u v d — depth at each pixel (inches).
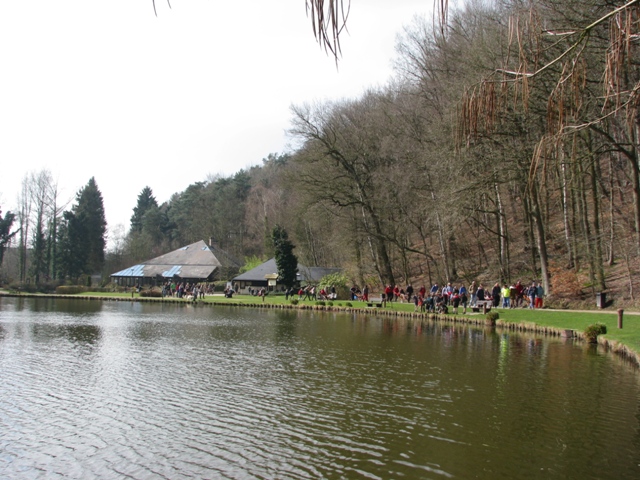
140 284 3523.6
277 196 3846.0
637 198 1091.3
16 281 3388.3
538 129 1107.3
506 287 1504.7
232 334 1179.3
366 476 398.3
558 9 824.3
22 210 3531.0
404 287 2245.3
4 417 541.0
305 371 752.3
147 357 869.2
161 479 399.9
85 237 3777.1
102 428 507.2
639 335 894.4
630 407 554.3
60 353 906.7
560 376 696.4
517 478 390.9
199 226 4589.1
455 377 700.7
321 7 150.9
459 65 1397.6
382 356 864.3
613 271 1451.8
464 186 1288.1
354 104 2249.0
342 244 2139.5
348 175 2112.5
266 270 2970.0
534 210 1443.2
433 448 450.9
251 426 510.0
